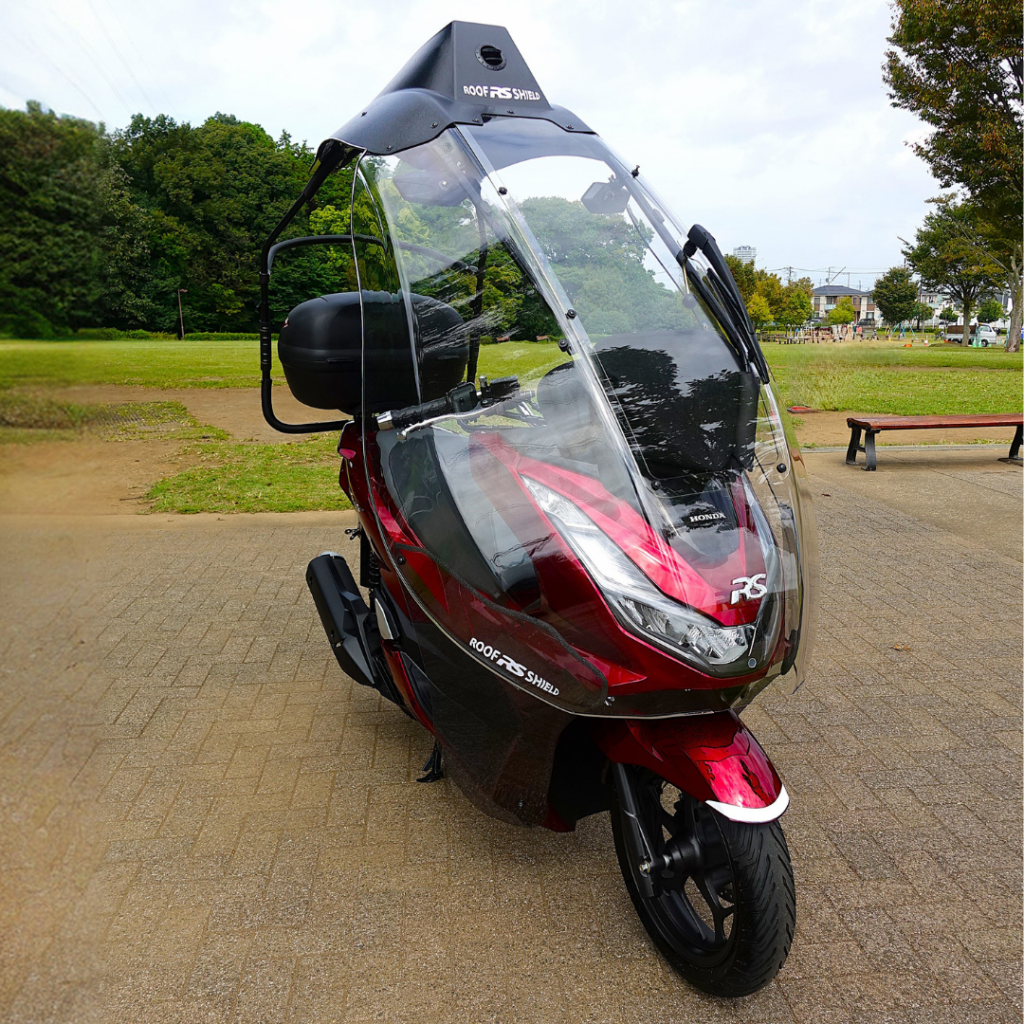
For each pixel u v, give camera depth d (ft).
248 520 20.44
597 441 6.84
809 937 7.84
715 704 6.49
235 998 6.95
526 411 7.45
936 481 25.72
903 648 13.99
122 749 10.67
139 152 192.65
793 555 7.03
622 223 8.04
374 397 9.61
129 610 14.99
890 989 7.24
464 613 7.54
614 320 7.41
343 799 9.73
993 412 41.42
